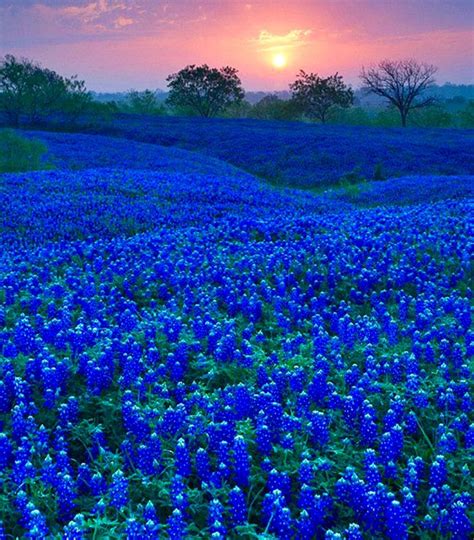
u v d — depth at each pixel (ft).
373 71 321.93
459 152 180.55
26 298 35.37
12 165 119.65
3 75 223.92
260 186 102.58
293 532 16.11
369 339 28.43
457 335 29.94
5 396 21.53
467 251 43.21
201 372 25.75
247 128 245.86
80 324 28.25
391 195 116.88
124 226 65.21
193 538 15.79
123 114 294.66
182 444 18.12
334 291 38.17
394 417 20.62
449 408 22.27
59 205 71.87
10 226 63.57
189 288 36.52
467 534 16.15
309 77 354.33
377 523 16.30
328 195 122.11
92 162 139.74
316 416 19.42
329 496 17.12
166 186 87.97
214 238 54.13
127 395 21.70
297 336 28.99
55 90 228.02
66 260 47.91
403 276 38.42
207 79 339.36
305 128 253.24
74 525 14.55
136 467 19.08
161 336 28.73
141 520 16.17
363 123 393.09
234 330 30.68
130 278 40.40
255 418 21.02
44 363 23.20
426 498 18.07
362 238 48.01
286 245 48.78
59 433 20.24
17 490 17.29
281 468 18.58
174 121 271.28
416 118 367.25
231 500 16.46
